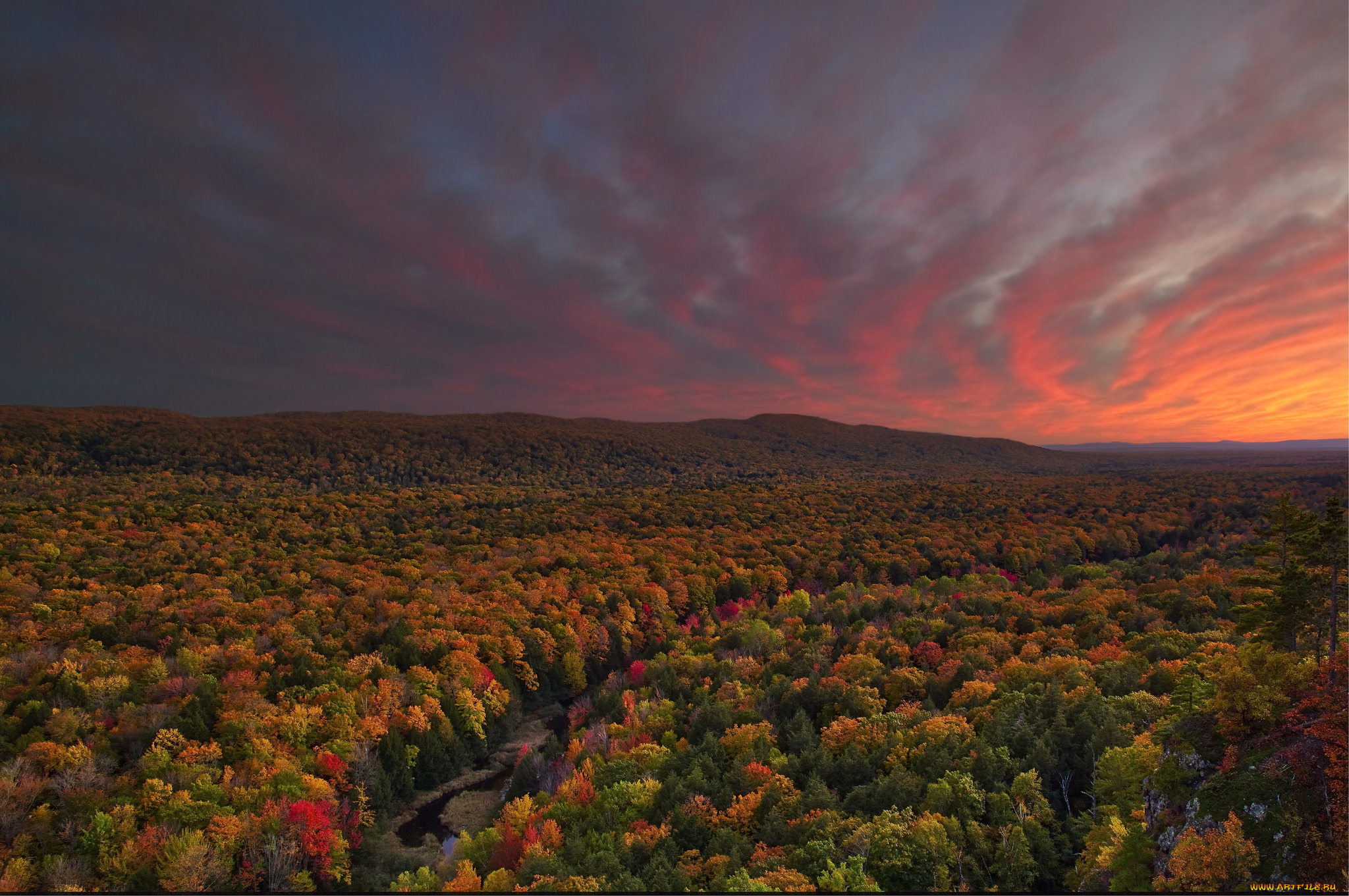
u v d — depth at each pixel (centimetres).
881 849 5981
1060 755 7200
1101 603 13700
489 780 10494
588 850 7250
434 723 10588
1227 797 4456
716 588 18788
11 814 7038
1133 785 5769
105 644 10900
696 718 9738
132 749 8356
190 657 10369
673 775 7975
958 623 13488
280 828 7581
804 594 17262
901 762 7700
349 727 9494
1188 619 11994
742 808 7275
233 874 7256
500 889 7069
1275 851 4097
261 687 10100
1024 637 12144
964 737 8050
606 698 11781
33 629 10938
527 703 12875
